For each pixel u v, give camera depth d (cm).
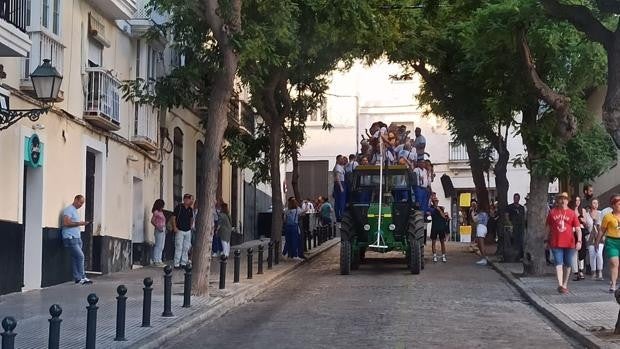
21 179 1545
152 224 2281
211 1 1502
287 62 1989
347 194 2125
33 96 1570
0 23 1317
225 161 3209
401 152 2177
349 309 1427
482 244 2353
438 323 1269
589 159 1852
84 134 1861
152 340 1059
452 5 2030
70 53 1773
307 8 1811
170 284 1290
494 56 1828
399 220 2047
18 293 1535
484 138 2638
